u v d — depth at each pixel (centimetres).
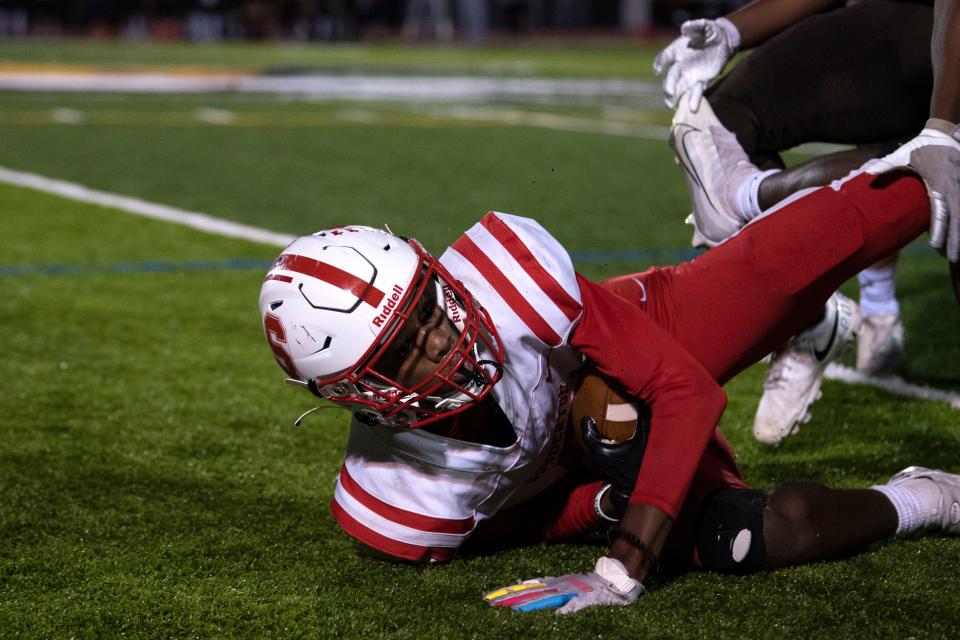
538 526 714
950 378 1069
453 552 673
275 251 1705
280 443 924
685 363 609
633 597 612
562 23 10962
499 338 604
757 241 665
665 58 833
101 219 1944
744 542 634
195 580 676
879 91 821
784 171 764
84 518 772
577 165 2661
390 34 11275
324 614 630
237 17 10944
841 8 851
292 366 593
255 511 784
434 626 607
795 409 827
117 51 8250
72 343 1219
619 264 1608
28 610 640
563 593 615
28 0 11000
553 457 664
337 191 2280
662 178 2450
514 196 2216
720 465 678
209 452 903
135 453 900
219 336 1248
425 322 588
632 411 641
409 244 598
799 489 654
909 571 662
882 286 1051
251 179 2427
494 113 4006
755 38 845
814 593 636
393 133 3328
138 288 1466
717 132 807
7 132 3247
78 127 3403
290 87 5122
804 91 826
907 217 670
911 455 875
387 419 605
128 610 639
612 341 611
